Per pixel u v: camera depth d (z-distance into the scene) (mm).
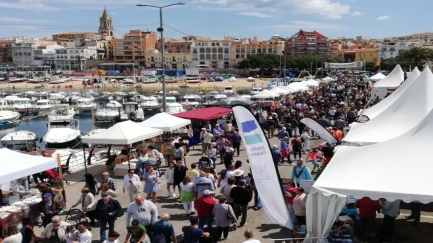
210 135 20844
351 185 8148
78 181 16969
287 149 18516
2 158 11523
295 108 30578
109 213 10266
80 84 118438
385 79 35938
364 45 195500
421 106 14477
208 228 10031
